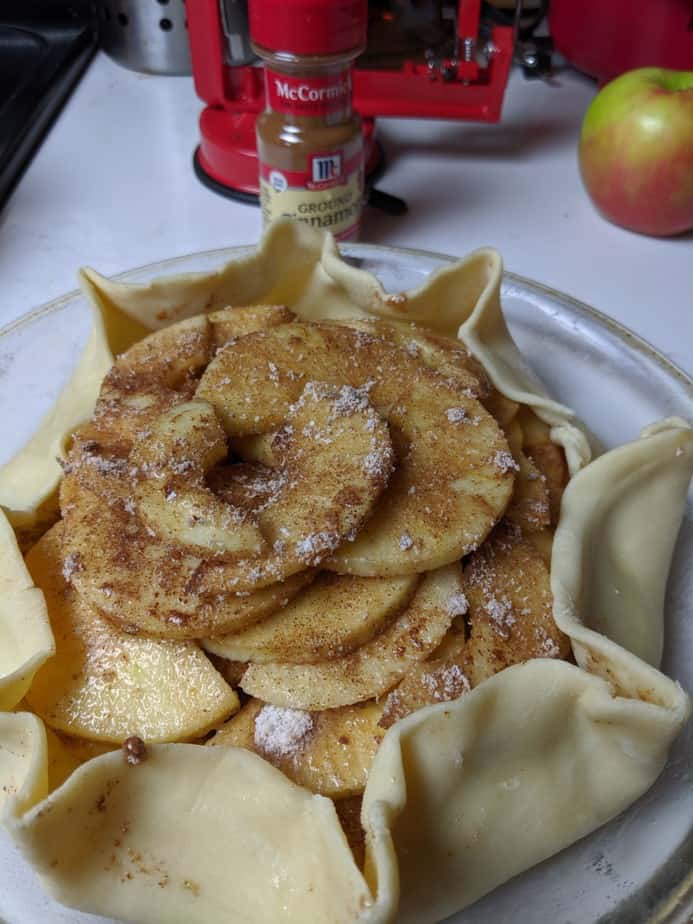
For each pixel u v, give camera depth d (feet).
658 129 1.07
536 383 0.87
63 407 0.83
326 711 0.60
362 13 0.93
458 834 0.56
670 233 1.19
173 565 0.59
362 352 0.72
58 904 0.57
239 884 0.54
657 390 0.93
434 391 0.70
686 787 0.64
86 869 0.54
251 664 0.61
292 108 0.98
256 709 0.61
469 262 0.83
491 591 0.63
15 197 1.27
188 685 0.60
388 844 0.49
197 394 0.68
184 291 0.84
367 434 0.63
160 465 0.61
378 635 0.61
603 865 0.61
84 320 1.00
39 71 1.47
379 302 0.84
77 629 0.63
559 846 0.59
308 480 0.61
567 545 0.65
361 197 1.09
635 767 0.59
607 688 0.56
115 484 0.64
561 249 1.18
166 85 1.52
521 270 1.14
